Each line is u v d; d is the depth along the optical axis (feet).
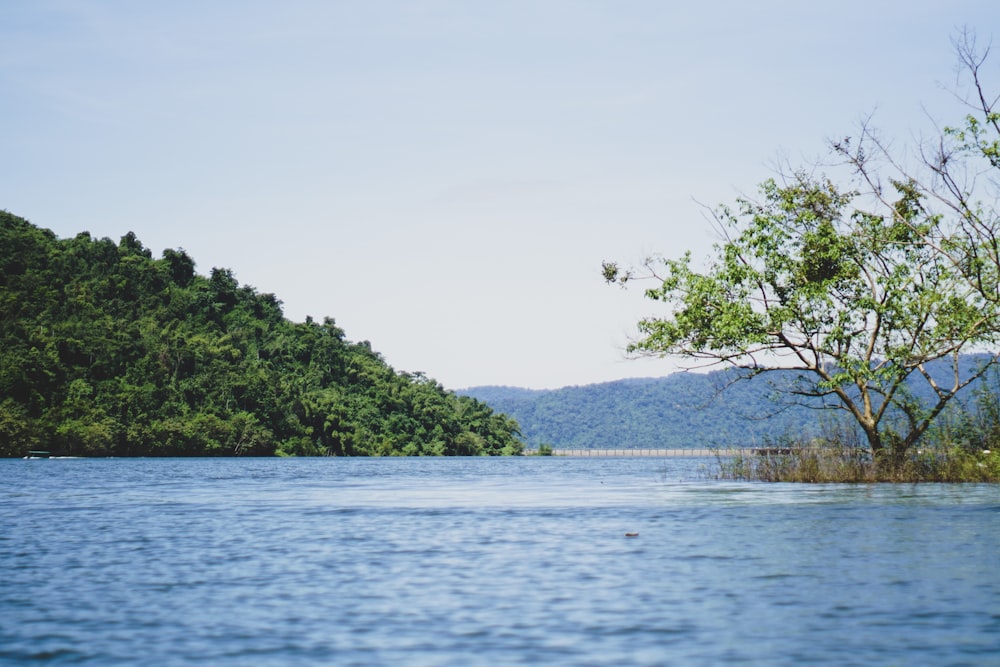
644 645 36.06
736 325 120.57
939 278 119.55
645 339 129.39
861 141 124.26
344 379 647.97
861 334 124.57
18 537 73.72
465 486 164.14
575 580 50.39
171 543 69.21
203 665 33.99
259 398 542.57
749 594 45.50
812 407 129.49
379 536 73.41
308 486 165.68
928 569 51.93
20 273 609.83
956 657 33.81
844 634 37.24
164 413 502.38
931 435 128.67
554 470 296.30
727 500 102.53
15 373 470.39
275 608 43.65
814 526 73.97
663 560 57.16
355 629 39.22
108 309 605.31
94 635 38.52
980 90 115.44
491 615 41.65
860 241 124.16
